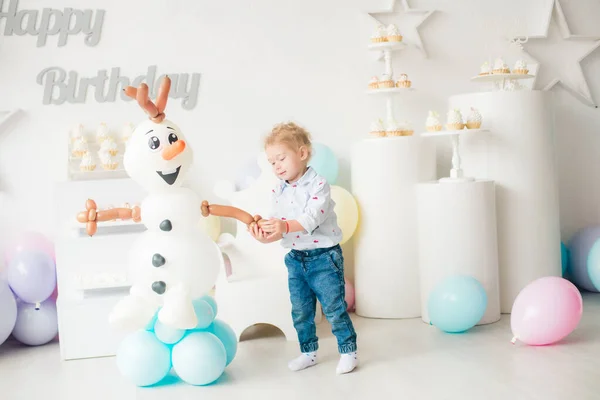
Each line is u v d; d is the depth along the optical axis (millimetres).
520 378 2480
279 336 3268
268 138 2705
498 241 3471
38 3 3461
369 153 3449
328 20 3791
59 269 3102
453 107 3570
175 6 3607
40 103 3479
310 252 2723
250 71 3707
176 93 3605
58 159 3492
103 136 3412
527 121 3439
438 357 2785
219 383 2611
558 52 4020
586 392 2309
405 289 3467
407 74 3883
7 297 3062
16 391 2621
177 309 2436
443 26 3910
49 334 3242
